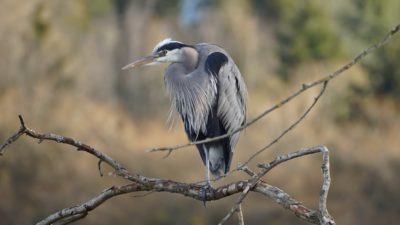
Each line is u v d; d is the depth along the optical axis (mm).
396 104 26781
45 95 20297
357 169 20969
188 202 18156
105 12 31547
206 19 32281
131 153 20844
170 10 33531
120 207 17875
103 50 28688
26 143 18391
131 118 25453
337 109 24703
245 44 29859
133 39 30172
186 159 20484
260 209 18422
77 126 20500
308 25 29641
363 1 31953
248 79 28703
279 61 29469
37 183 18141
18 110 19469
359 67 27203
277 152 20812
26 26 21203
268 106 22328
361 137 23828
